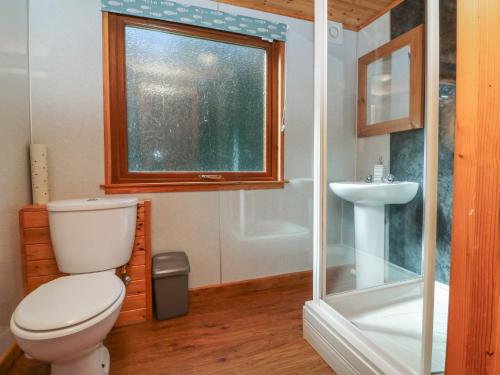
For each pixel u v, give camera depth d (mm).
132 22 1762
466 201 561
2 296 1281
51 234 1392
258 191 2129
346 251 1841
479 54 527
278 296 2035
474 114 539
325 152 1509
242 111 2098
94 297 1054
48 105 1602
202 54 1964
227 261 2062
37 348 882
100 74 1700
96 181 1716
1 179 1297
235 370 1258
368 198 1758
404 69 1858
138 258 1650
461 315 578
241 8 1981
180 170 1955
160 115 1885
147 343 1455
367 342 1149
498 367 518
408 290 1565
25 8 1515
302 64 2199
